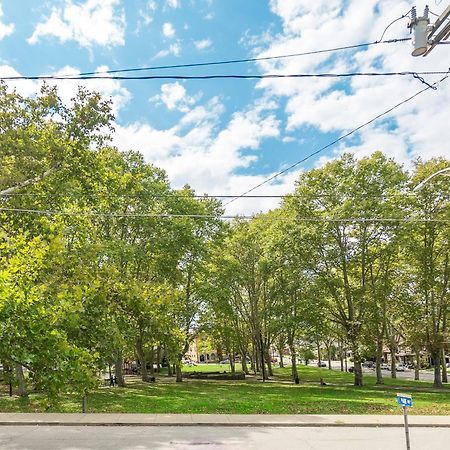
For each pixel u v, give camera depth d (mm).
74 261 9430
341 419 17719
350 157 37562
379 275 39844
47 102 22031
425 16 8148
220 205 40594
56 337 5332
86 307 7758
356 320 36906
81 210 23312
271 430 15734
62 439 13781
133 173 33562
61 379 5219
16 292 5586
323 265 38031
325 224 35562
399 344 59312
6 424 16344
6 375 6340
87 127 22484
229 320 47125
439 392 33312
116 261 30328
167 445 12984
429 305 37875
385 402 23969
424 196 36656
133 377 50250
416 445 13398
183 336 18656
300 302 37531
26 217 20016
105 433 14859
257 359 64625
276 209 45000
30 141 20766
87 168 23078
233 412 19234
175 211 37031
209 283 41719
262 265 42062
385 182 36125
